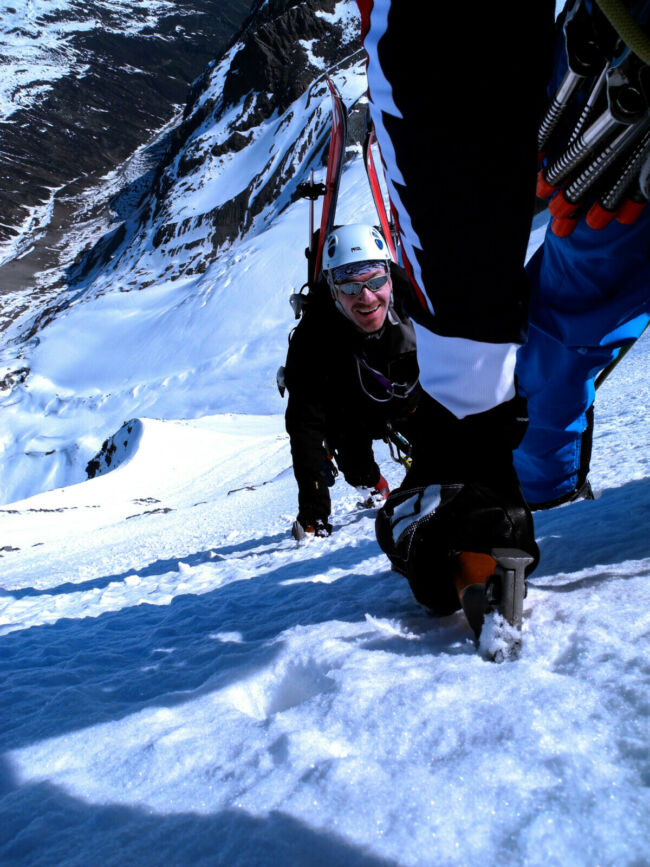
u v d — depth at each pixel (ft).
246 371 355.77
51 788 3.32
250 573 10.12
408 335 8.78
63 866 2.69
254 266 426.92
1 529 92.79
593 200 4.60
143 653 5.85
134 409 364.38
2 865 2.82
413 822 2.45
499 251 3.14
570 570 5.07
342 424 10.08
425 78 2.80
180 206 544.62
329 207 9.17
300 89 567.18
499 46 2.70
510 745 2.77
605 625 3.67
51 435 376.68
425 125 2.90
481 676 3.37
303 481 10.71
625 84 3.52
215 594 8.47
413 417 4.25
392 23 2.77
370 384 9.07
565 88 3.94
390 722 3.14
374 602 5.58
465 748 2.84
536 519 7.48
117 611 8.95
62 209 655.35
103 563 30.27
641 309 5.25
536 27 2.70
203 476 128.26
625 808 2.33
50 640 7.56
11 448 379.96
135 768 3.32
